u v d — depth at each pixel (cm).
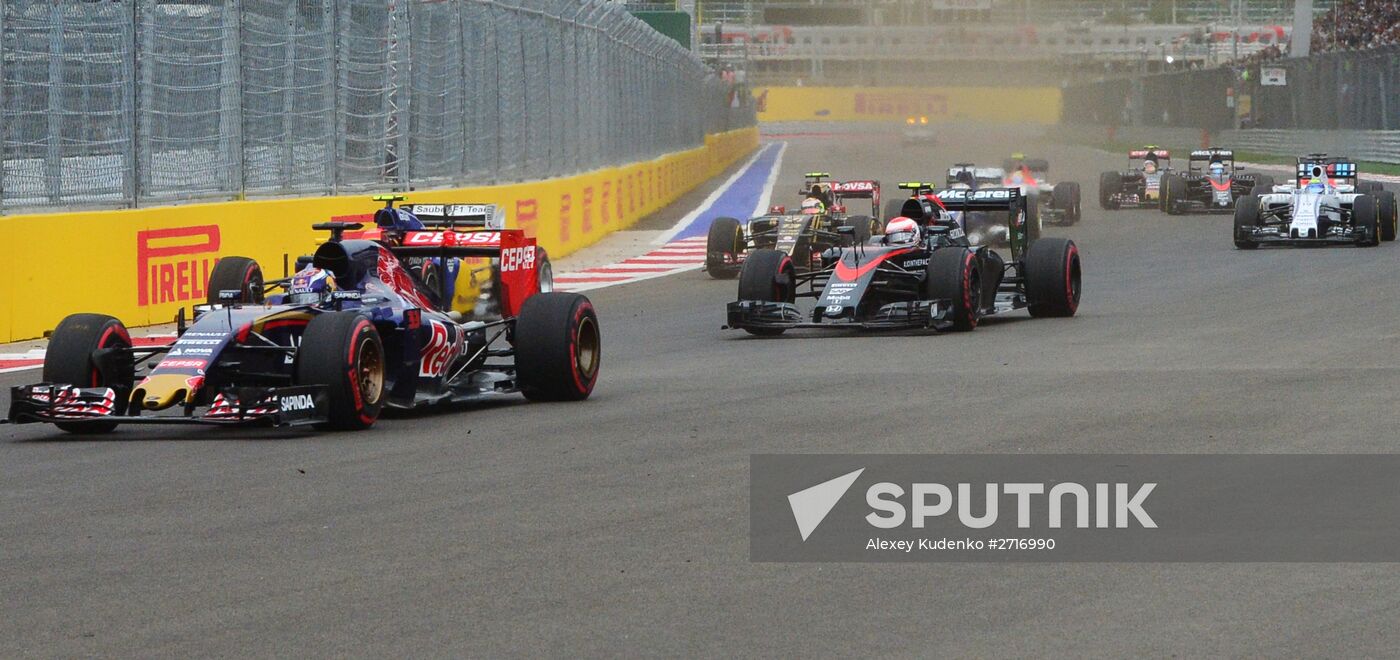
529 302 3472
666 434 3009
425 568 1992
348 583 1922
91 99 5144
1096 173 18700
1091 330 4716
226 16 5756
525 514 2309
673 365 4197
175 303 5391
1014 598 1817
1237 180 10944
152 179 5409
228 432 3150
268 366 3172
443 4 7562
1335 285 5847
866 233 6900
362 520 2284
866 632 1688
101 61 5169
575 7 10044
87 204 5141
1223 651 1600
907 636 1670
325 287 3266
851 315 4616
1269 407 3156
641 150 13088
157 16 5397
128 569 2006
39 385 2981
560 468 2673
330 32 6438
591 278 7362
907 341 4572
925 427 3006
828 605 1797
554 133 9456
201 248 5500
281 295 3303
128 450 2944
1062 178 17550
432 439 3011
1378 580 1869
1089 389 3475
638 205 11969
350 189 6631
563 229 8719
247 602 1841
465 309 3694
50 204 5000
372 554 2072
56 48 4991
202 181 5672
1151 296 5725
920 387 3581
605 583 1905
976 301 4806
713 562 2002
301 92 6247
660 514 2292
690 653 1622
